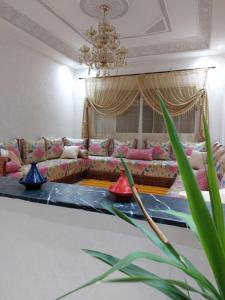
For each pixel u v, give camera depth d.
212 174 0.47
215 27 3.27
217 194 0.47
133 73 5.32
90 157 5.13
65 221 0.93
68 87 5.67
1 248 1.07
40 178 1.07
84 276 0.91
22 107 4.28
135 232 0.82
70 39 4.30
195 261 0.77
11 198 1.01
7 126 3.97
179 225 0.75
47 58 4.89
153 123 5.16
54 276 0.97
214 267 0.43
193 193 0.44
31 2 3.04
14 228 1.03
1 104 3.84
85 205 0.86
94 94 5.59
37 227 0.98
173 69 5.01
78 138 5.92
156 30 3.82
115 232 0.85
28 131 4.45
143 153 4.80
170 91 4.93
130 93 5.25
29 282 1.03
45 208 0.95
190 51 4.45
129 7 3.13
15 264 1.05
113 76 5.36
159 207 0.85
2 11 3.18
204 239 0.43
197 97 4.73
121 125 5.48
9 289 1.08
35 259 1.00
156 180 4.45
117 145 5.23
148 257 0.46
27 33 3.76
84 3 3.05
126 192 0.88
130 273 0.51
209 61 4.72
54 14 3.35
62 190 1.04
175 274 0.78
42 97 4.79
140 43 4.40
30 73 4.44
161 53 4.63
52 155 4.74
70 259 0.93
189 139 4.88
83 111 5.73
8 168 3.14
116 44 3.28
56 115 5.27
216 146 3.55
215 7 2.73
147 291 0.83
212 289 0.46
